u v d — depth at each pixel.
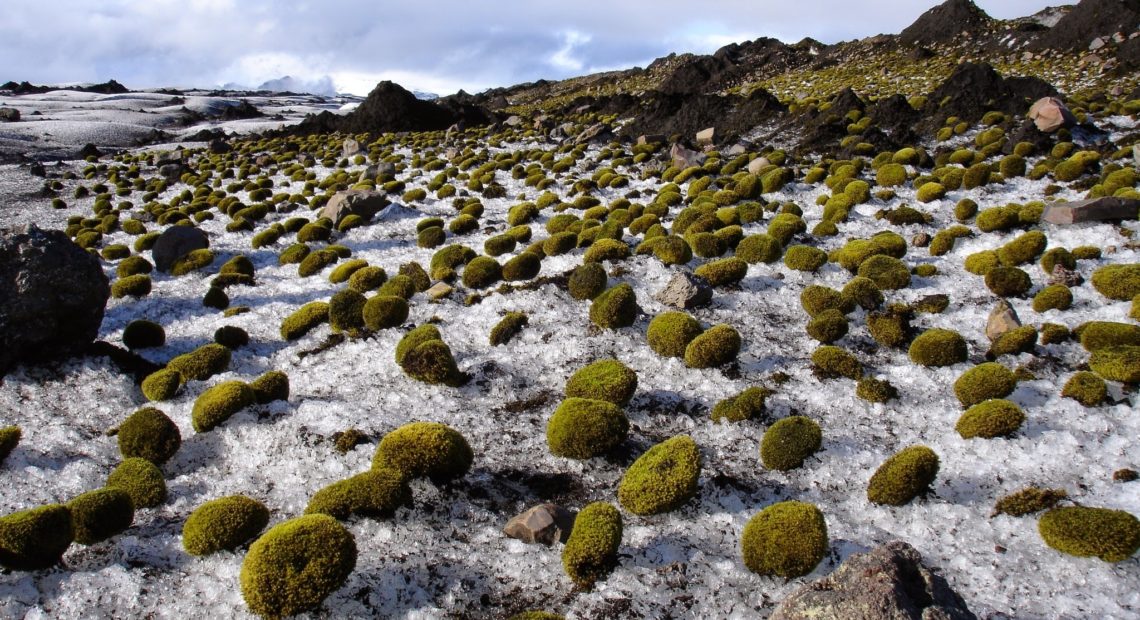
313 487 0.97
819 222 2.07
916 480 0.90
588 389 1.12
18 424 1.16
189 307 1.71
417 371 1.21
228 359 1.32
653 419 1.12
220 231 2.55
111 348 1.35
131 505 0.90
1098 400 1.05
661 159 3.30
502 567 0.83
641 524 0.89
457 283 1.69
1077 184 2.14
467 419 1.13
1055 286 1.39
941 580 0.69
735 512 0.92
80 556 0.86
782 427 1.01
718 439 1.07
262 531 0.88
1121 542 0.78
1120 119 3.14
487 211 2.58
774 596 0.78
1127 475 0.92
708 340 1.21
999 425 1.00
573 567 0.81
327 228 2.35
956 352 1.20
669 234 1.97
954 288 1.51
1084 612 0.75
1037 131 2.77
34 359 1.27
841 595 0.66
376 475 0.90
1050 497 0.87
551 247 1.81
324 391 1.24
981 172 2.22
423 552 0.85
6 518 0.82
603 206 2.40
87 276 1.29
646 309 1.45
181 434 1.11
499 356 1.30
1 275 1.22
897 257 1.66
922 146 3.13
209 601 0.79
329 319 1.46
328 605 0.78
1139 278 1.36
